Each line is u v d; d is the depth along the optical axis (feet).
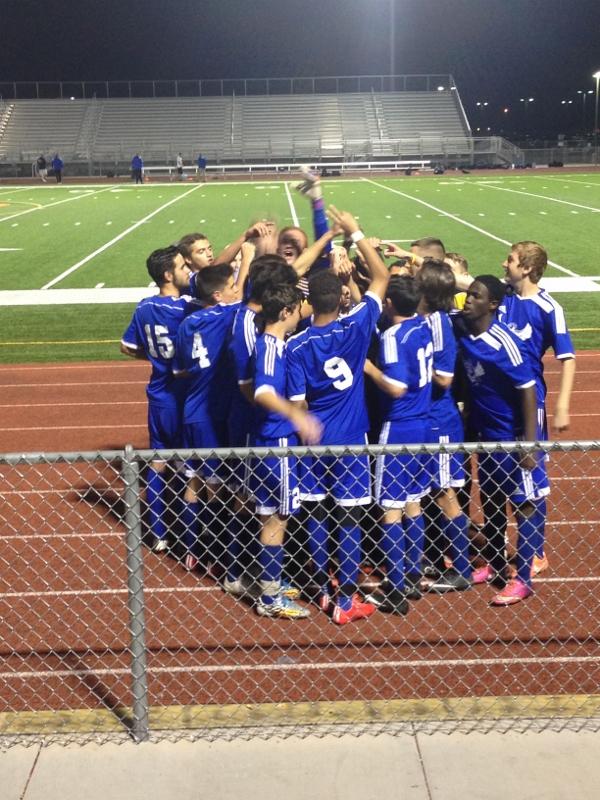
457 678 15.20
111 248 77.87
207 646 16.33
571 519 21.52
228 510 19.88
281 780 12.69
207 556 19.81
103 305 54.44
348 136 212.23
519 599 17.70
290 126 213.25
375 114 215.72
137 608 13.28
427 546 19.76
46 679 15.37
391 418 17.43
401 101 217.77
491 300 16.94
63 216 104.83
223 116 214.69
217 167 194.18
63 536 20.84
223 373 18.83
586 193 122.21
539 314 18.52
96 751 13.35
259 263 16.52
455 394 19.25
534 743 13.35
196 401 19.07
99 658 15.97
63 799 12.41
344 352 16.65
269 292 15.79
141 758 13.19
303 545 19.60
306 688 15.01
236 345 17.30
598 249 71.31
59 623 17.15
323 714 14.06
